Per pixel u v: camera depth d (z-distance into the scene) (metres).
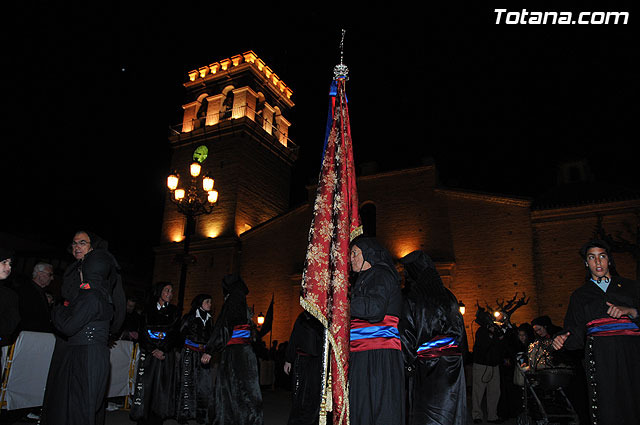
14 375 6.61
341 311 3.42
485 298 22.61
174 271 29.22
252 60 33.41
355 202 3.84
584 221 21.78
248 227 29.81
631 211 20.91
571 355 5.93
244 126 30.53
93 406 4.09
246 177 30.38
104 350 4.27
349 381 3.77
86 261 4.30
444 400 4.38
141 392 7.06
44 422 4.06
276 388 18.98
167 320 7.31
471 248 23.67
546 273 21.83
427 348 4.58
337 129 3.90
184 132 32.25
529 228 22.83
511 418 10.89
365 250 4.10
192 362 7.98
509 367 10.21
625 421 4.26
